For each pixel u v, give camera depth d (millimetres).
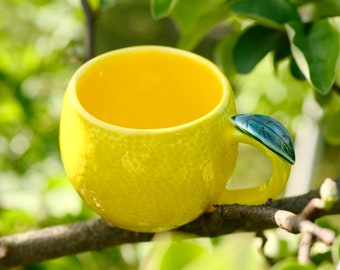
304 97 1625
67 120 934
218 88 970
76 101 932
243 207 912
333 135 1178
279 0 1068
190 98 996
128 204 928
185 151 914
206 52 1677
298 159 1551
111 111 1000
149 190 920
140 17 2012
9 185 1655
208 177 929
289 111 1765
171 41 2029
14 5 2064
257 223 1007
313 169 1519
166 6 1061
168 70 991
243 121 923
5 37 2041
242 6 1067
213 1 1165
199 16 1169
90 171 924
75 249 1050
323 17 1090
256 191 953
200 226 1006
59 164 1815
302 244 831
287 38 1090
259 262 862
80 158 926
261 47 1092
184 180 921
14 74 1784
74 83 948
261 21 1073
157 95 1000
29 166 1804
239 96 1813
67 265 1231
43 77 1886
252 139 927
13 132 1835
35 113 1720
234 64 1092
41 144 1816
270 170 2182
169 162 914
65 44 1841
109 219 956
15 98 1688
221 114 928
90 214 1335
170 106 1004
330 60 1034
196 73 985
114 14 1996
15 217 1338
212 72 974
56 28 1847
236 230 1011
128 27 2012
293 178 1556
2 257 1053
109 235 1039
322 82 1027
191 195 929
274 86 1764
